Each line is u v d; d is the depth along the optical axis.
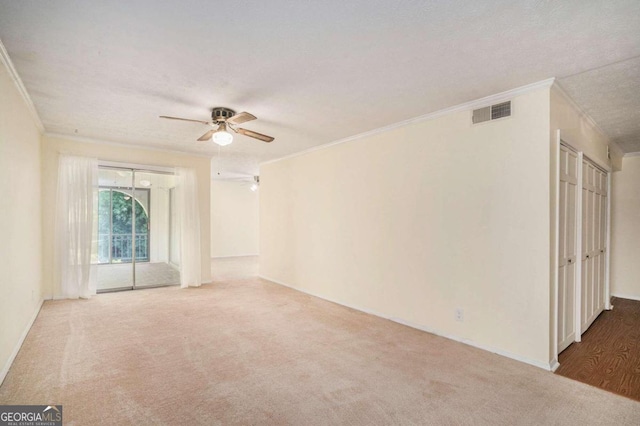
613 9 1.76
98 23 1.92
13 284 2.78
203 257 6.02
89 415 2.00
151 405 2.12
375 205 4.19
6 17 1.85
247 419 1.99
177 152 5.70
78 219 4.73
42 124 4.04
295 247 5.70
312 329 3.61
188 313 4.17
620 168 5.22
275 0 1.70
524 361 2.79
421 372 2.61
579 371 2.65
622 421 2.01
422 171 3.63
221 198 9.80
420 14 1.83
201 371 2.60
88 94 3.04
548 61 2.37
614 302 4.94
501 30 1.98
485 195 3.08
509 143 2.91
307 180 5.45
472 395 2.28
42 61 2.40
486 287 3.06
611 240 5.33
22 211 3.17
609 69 2.48
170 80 2.72
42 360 2.75
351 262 4.54
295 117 3.68
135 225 5.52
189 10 1.79
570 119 3.10
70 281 4.68
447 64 2.43
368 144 4.30
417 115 3.59
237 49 2.22
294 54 2.29
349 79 2.69
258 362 2.78
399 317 3.85
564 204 3.02
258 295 5.19
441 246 3.43
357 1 1.71
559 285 2.94
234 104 3.28
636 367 2.73
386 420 1.99
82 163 4.77
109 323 3.73
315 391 2.32
